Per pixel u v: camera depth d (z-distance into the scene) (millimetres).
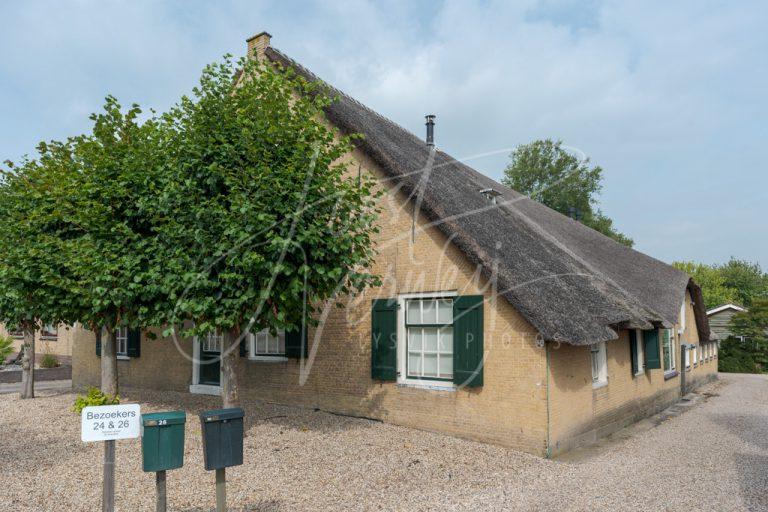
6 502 5023
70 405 10211
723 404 13625
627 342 10516
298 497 5227
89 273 7461
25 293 8625
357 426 8242
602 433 8883
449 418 7863
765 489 5926
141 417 3965
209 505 4949
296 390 9695
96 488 5387
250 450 6770
